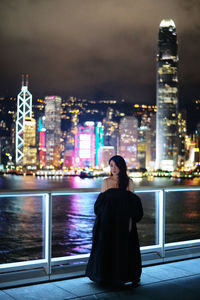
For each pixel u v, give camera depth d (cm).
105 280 426
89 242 1059
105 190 443
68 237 1102
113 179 445
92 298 408
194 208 3403
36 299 402
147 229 2247
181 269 513
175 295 420
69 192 471
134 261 437
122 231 430
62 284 450
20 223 1667
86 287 441
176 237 2411
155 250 538
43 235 468
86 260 494
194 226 2827
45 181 17938
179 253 559
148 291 431
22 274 448
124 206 433
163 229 542
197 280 470
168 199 4138
